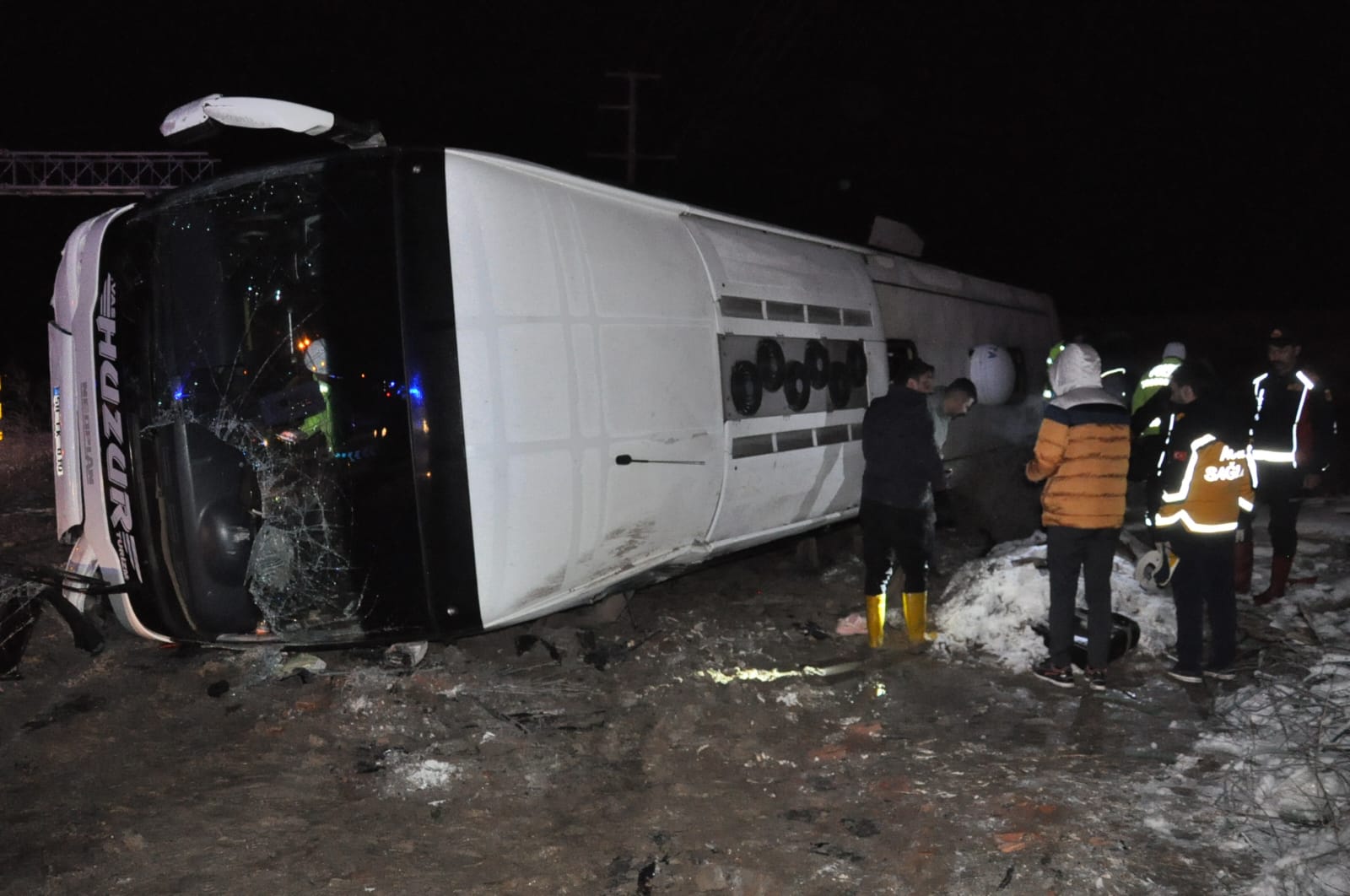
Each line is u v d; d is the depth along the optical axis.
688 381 5.82
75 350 5.37
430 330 4.68
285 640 5.02
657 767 4.63
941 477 6.30
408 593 4.80
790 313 6.95
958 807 4.25
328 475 4.97
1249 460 5.78
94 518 5.28
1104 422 5.57
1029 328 12.63
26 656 5.85
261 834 3.98
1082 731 5.12
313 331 5.11
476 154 5.05
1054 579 5.69
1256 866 3.78
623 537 5.46
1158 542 5.79
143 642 6.08
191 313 5.25
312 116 4.92
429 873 3.72
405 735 4.90
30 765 4.54
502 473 4.74
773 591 7.82
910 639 6.45
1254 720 4.99
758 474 6.42
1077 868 3.74
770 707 5.37
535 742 4.84
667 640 6.32
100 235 5.24
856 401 7.65
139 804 4.21
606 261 5.43
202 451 5.25
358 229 4.80
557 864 3.79
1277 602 7.26
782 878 3.70
